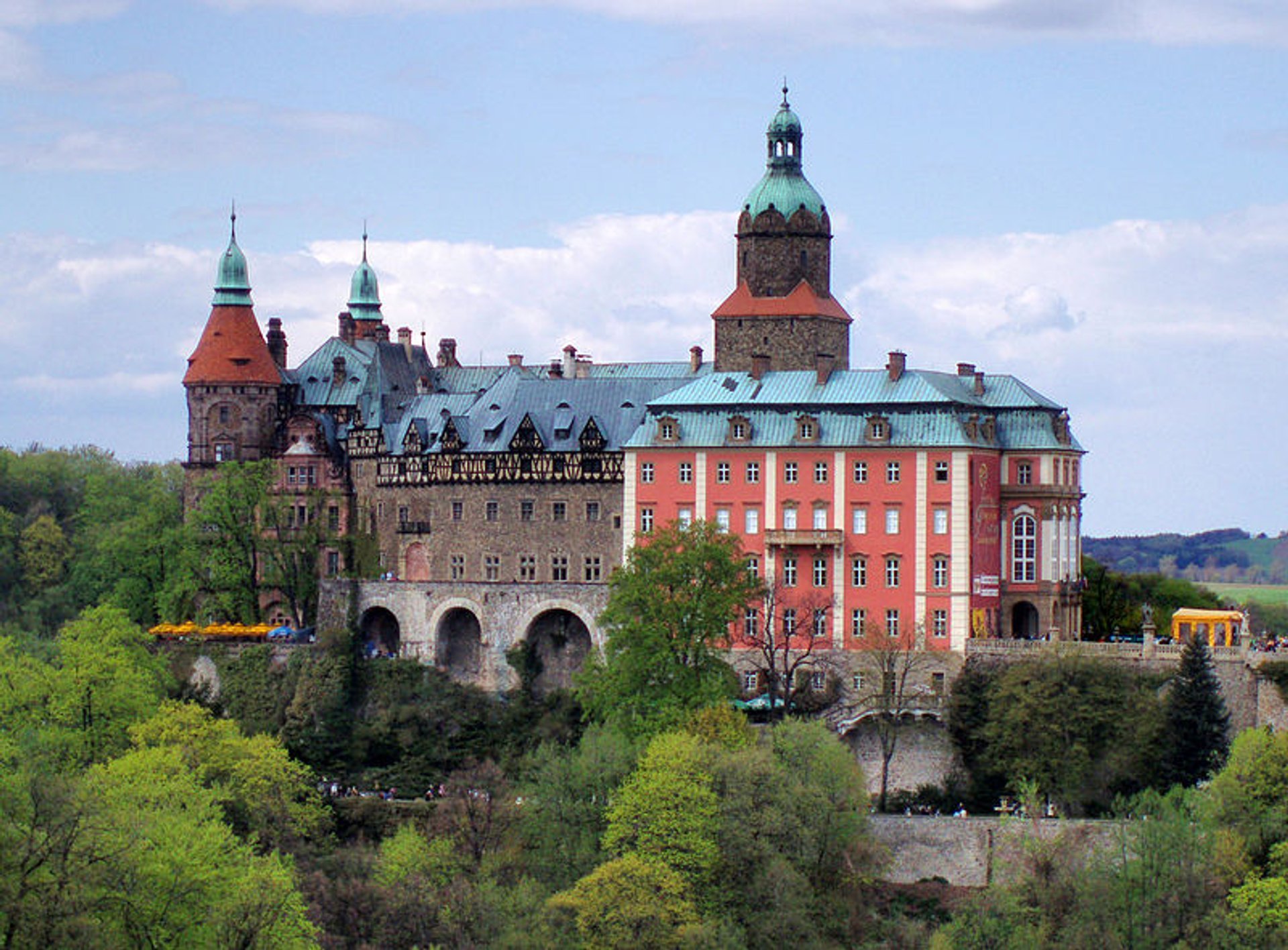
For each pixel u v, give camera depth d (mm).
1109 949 155875
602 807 175750
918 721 195375
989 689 191500
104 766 183250
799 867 169250
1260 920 156625
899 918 168125
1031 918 162375
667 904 160000
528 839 175125
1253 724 184750
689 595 194625
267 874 146375
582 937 157500
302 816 184125
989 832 175500
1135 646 190875
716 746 176250
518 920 157250
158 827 145250
